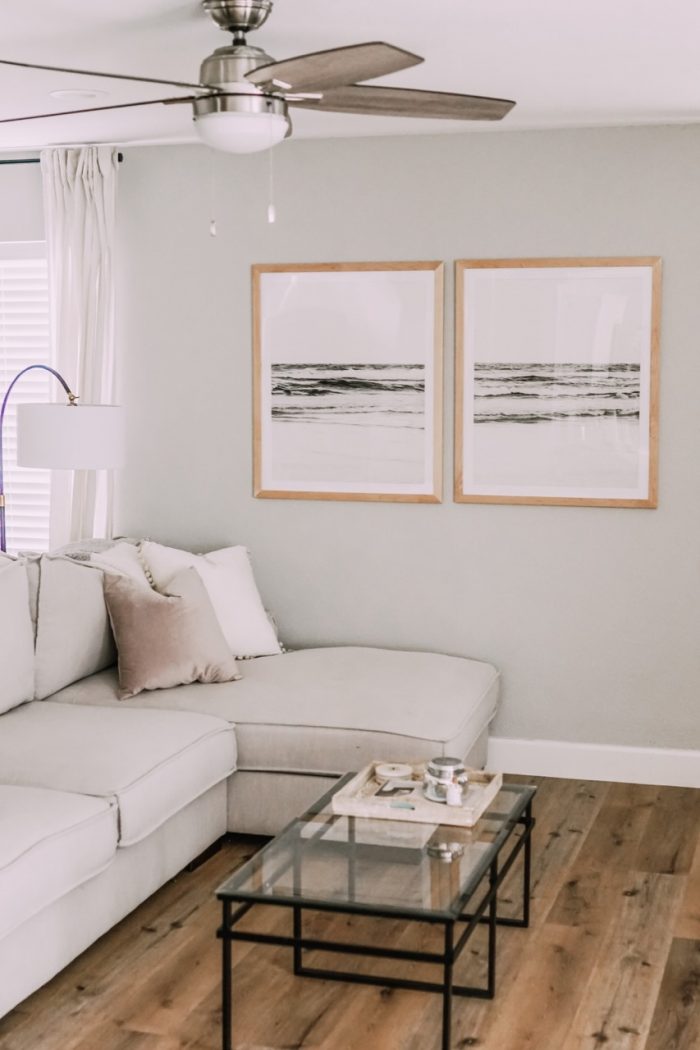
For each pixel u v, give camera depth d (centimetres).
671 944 347
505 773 508
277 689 440
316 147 505
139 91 426
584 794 481
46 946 306
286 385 517
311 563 523
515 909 372
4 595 409
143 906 374
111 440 474
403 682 451
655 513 487
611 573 493
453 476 505
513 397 495
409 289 500
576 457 491
